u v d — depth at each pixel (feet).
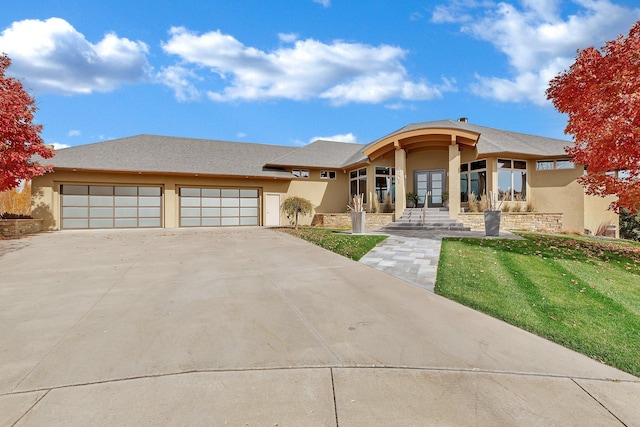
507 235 41.55
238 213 66.18
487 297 17.66
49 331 12.96
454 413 8.25
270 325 13.80
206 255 29.86
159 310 15.46
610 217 61.82
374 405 8.53
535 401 8.86
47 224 52.75
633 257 28.86
